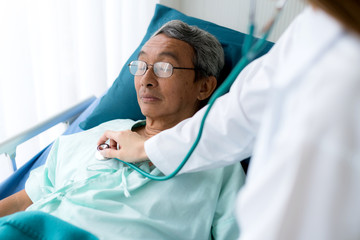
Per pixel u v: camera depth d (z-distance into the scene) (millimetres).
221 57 1354
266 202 424
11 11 1535
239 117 790
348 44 414
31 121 1758
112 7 2029
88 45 1985
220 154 886
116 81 1643
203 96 1340
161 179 970
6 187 1374
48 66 1807
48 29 1739
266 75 700
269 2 1859
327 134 382
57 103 1890
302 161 389
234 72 588
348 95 382
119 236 972
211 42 1303
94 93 2107
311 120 391
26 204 1217
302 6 1744
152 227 1005
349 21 405
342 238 392
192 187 1085
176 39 1235
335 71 397
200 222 1041
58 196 1085
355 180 378
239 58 1456
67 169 1214
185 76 1226
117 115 1586
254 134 804
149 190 1064
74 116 1679
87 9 1899
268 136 463
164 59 1211
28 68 1674
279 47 688
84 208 1015
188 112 1304
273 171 412
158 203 1036
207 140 875
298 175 392
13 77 1634
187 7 2143
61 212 1052
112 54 2162
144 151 1048
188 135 950
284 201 400
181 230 1016
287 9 1783
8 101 1658
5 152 1302
